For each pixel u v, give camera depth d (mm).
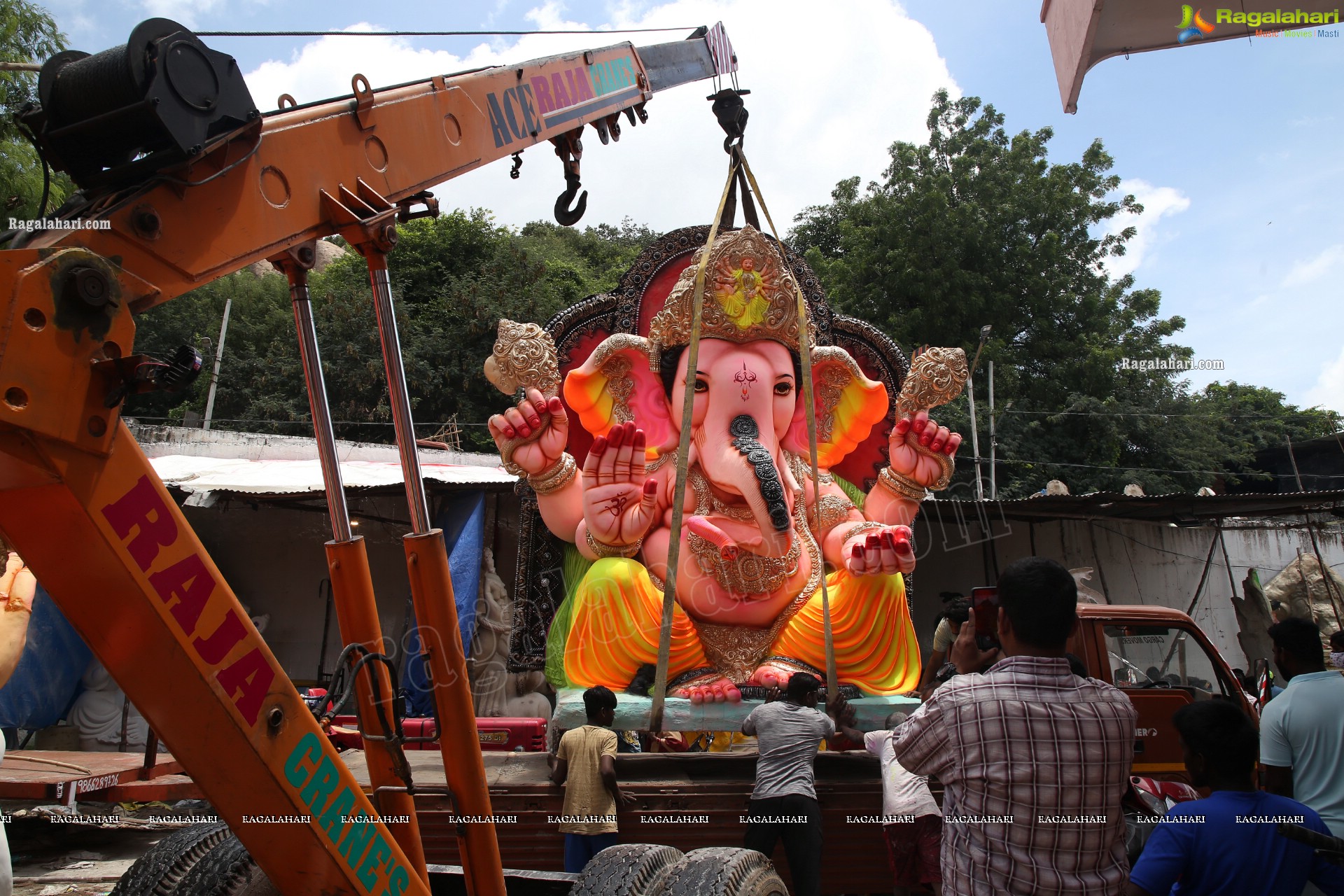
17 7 11289
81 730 9891
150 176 1932
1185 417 20234
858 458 8180
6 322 1573
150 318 22719
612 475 6418
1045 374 20531
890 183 21547
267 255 2201
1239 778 2957
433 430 21109
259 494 10312
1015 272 20688
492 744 7199
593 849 4801
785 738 4602
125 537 1800
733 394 6758
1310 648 3975
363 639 2525
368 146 2596
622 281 7738
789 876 5020
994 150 21500
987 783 2576
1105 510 13438
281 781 2068
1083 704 2637
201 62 1956
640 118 4984
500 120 3395
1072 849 2516
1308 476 23219
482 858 2639
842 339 8047
